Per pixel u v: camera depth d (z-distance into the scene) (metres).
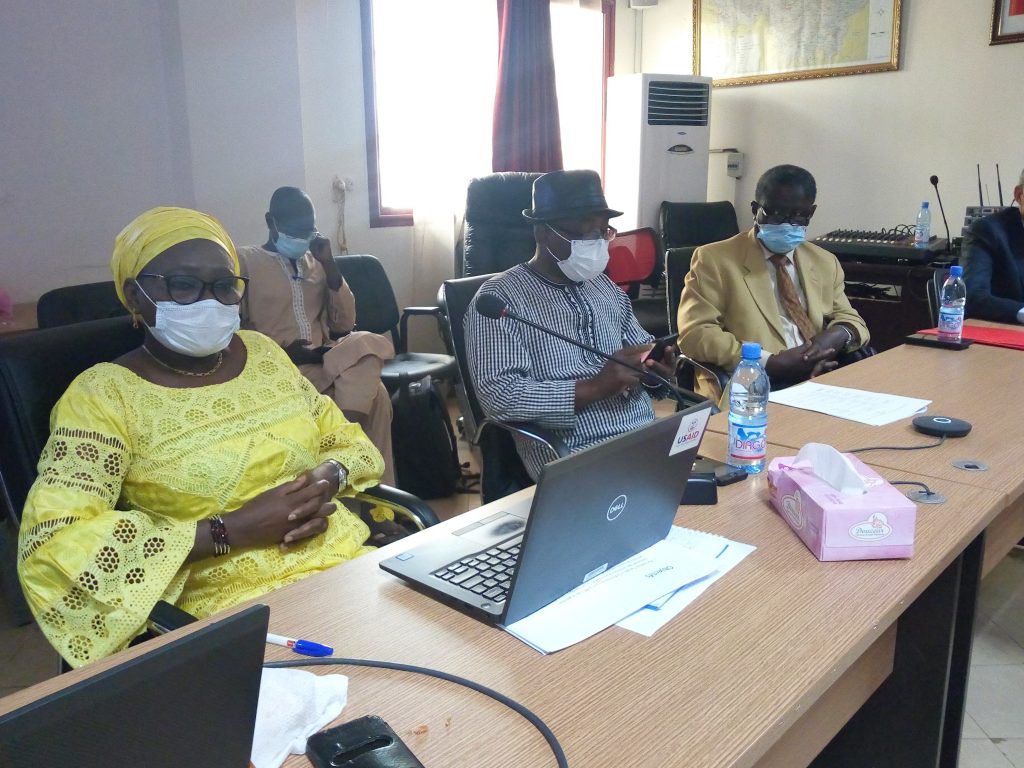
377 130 4.05
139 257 1.29
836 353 2.52
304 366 2.65
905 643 1.32
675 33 5.18
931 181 4.20
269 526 1.27
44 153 3.10
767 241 2.47
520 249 3.92
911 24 4.29
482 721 0.77
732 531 1.20
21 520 1.16
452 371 3.10
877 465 1.45
